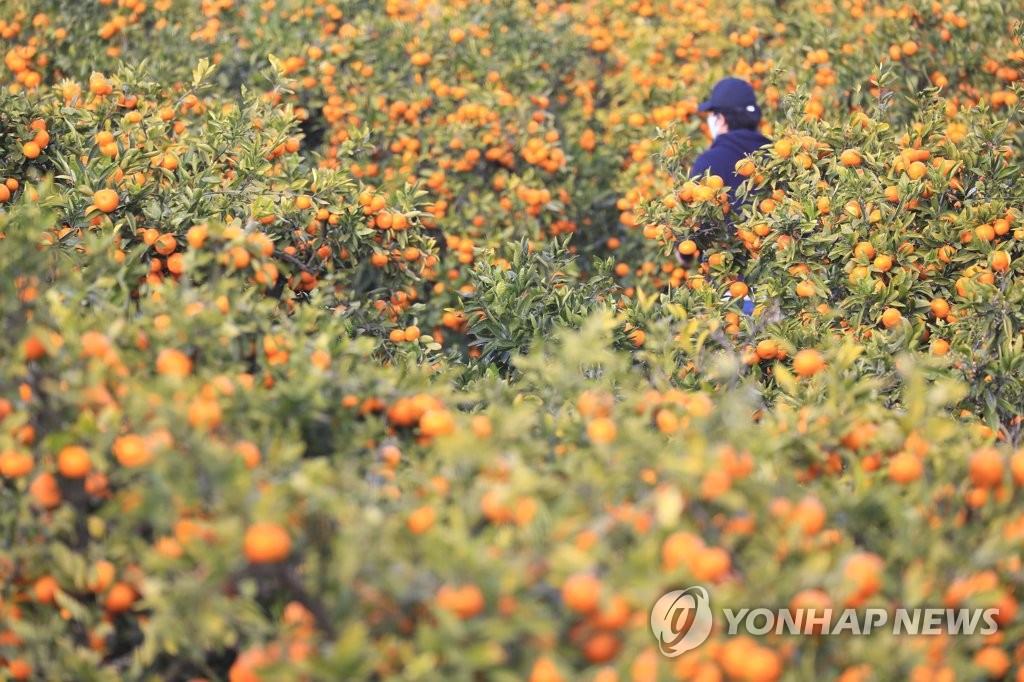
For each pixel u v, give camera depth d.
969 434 9.45
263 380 9.35
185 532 7.06
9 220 10.82
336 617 6.80
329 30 23.97
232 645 7.94
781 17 26.55
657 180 21.00
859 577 6.61
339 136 21.81
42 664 7.76
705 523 7.20
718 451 7.23
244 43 23.48
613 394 10.14
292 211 14.14
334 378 9.01
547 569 6.67
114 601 7.80
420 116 22.22
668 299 13.80
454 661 6.27
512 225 20.12
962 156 15.12
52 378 8.20
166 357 8.45
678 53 25.52
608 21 28.66
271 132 16.33
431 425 8.38
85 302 9.68
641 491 7.62
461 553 6.46
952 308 13.97
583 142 23.66
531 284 15.43
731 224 16.05
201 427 7.31
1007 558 7.25
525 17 26.08
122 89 17.81
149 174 14.82
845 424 8.91
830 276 14.09
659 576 6.48
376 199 14.84
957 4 23.77
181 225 13.05
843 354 9.54
